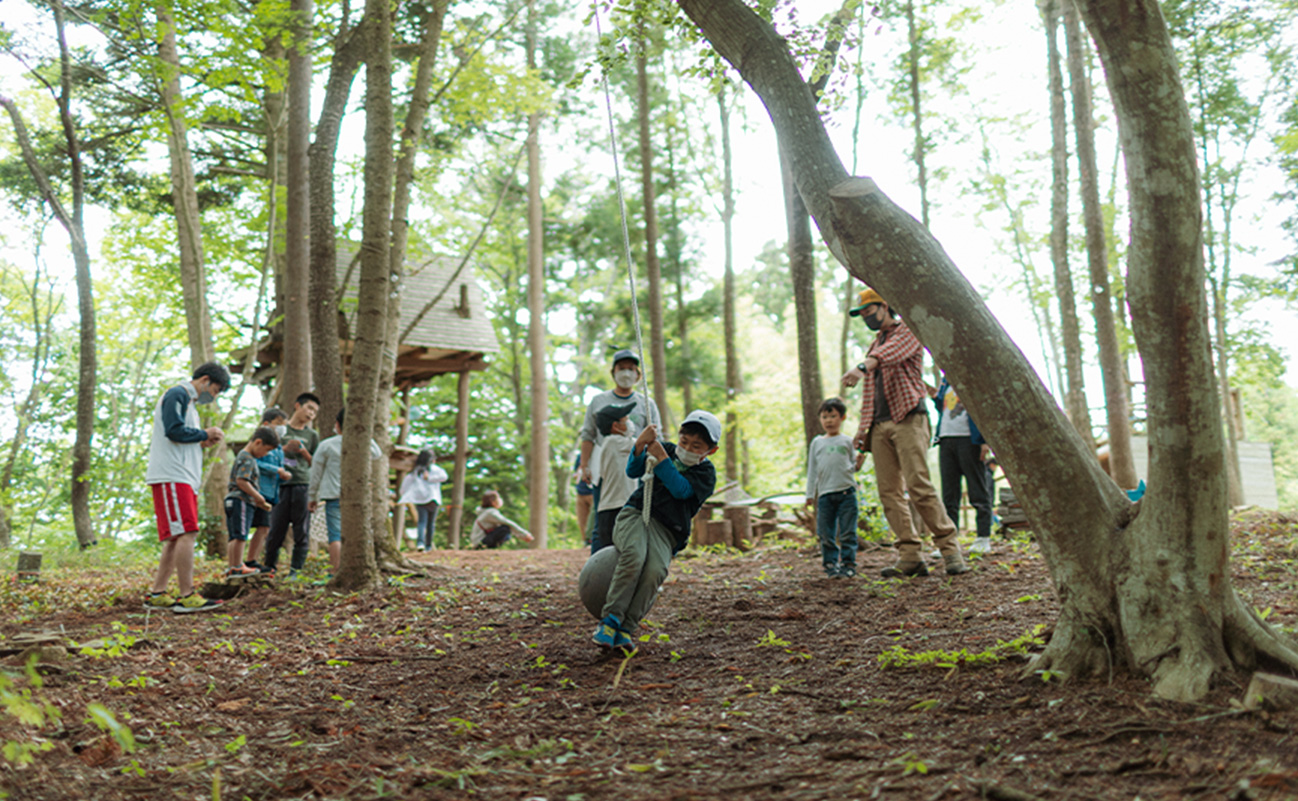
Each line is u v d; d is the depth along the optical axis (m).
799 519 12.38
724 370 35.62
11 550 13.92
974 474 7.92
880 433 6.93
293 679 4.47
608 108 4.92
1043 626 4.17
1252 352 21.12
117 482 18.02
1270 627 3.24
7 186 17.41
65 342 26.09
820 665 4.25
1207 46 17.00
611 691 4.07
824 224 3.78
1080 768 2.50
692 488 4.93
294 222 13.83
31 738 3.16
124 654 4.86
